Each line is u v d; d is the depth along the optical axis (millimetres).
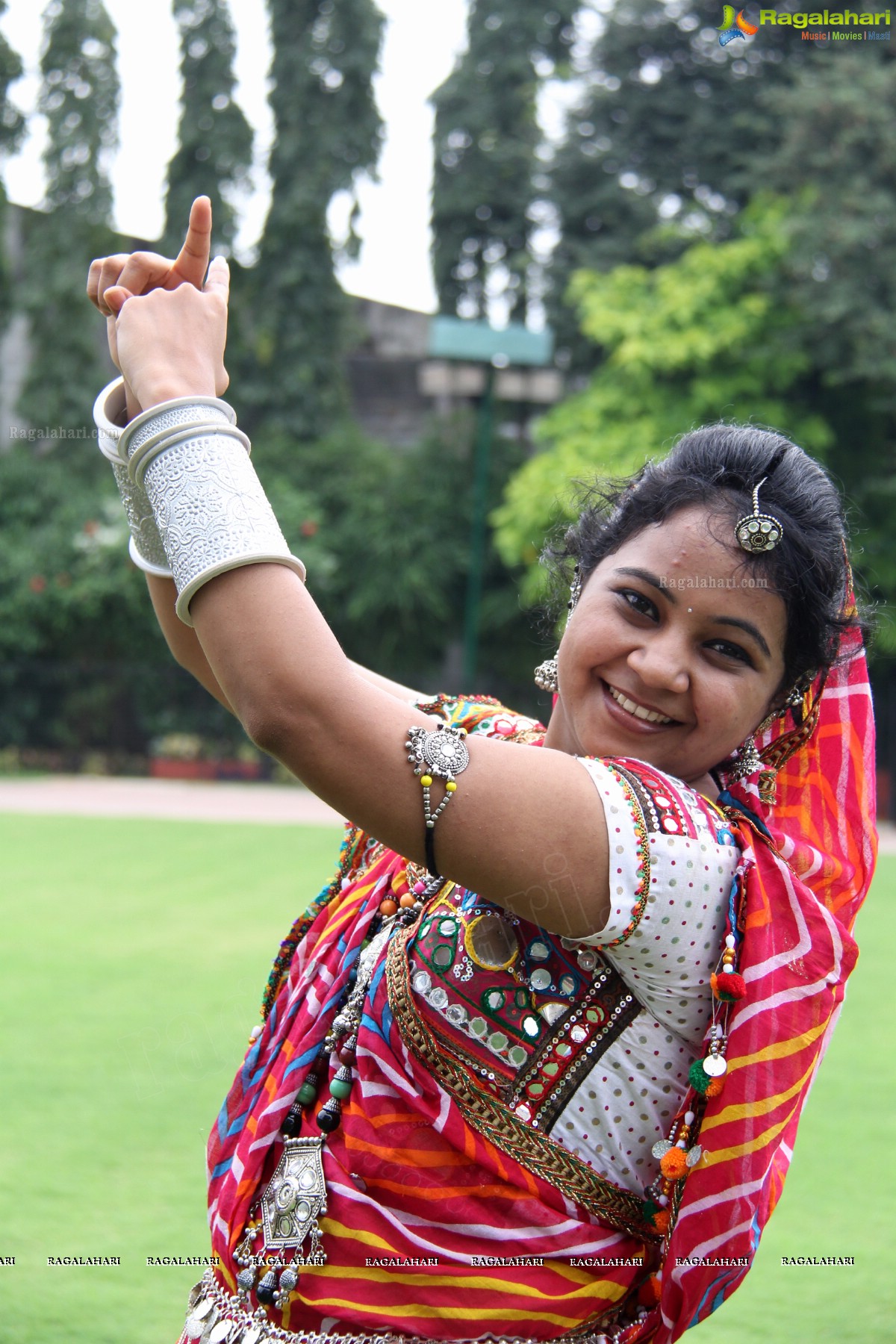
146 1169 3645
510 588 17672
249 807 13945
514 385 16203
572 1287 1229
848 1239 3307
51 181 18688
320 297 19219
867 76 14461
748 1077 1170
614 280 15695
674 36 17516
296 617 1100
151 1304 2803
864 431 15102
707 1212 1178
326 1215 1244
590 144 18125
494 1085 1247
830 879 1349
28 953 6348
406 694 1667
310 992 1383
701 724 1262
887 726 15289
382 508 17578
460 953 1268
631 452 14414
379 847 1494
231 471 1145
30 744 17547
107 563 16734
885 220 14289
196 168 19125
